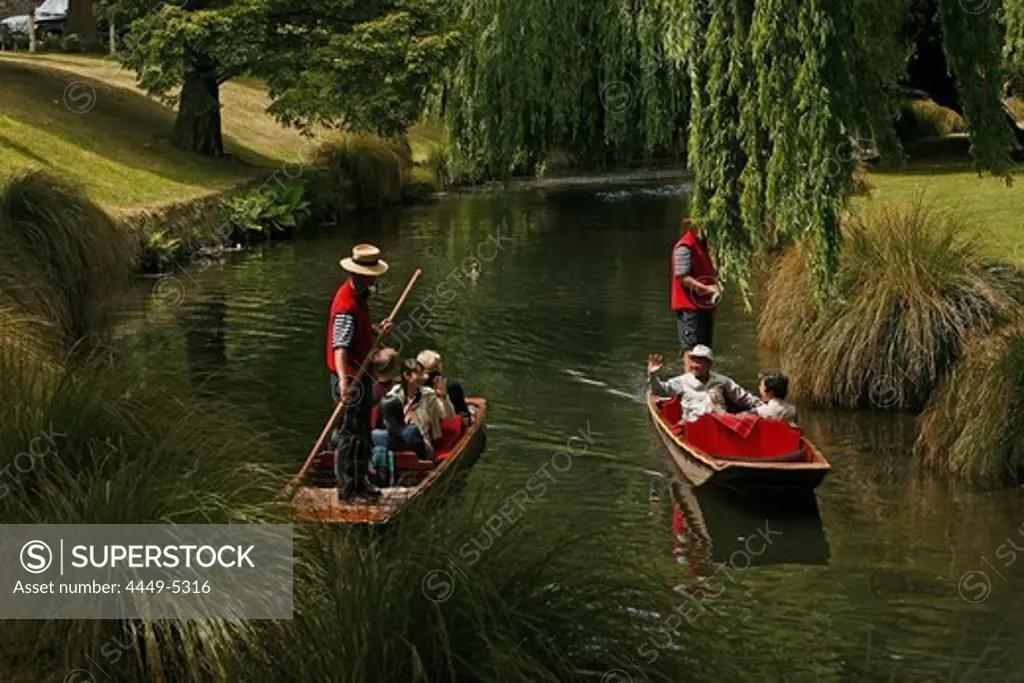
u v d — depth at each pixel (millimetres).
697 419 10008
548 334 14773
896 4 10430
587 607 5578
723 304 16047
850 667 6848
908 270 11484
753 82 10461
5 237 12102
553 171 33156
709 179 10922
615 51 21781
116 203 19969
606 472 10055
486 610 5262
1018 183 20828
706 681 5605
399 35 23906
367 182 27344
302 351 13945
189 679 5270
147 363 12906
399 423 9484
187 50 24672
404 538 5734
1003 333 10273
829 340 11578
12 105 23375
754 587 7934
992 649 7082
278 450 10117
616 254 20453
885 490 9602
